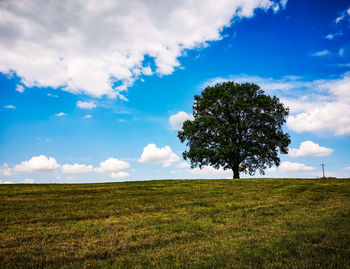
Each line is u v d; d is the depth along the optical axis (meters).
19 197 17.33
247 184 25.33
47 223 10.75
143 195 18.64
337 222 9.63
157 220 10.99
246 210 13.02
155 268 5.65
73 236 8.71
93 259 6.43
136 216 11.97
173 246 7.40
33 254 6.90
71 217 11.81
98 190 21.08
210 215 12.05
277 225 9.67
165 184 25.53
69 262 6.32
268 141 34.19
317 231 8.45
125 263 6.08
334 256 5.97
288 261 5.83
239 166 39.66
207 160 37.88
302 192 20.25
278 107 37.69
